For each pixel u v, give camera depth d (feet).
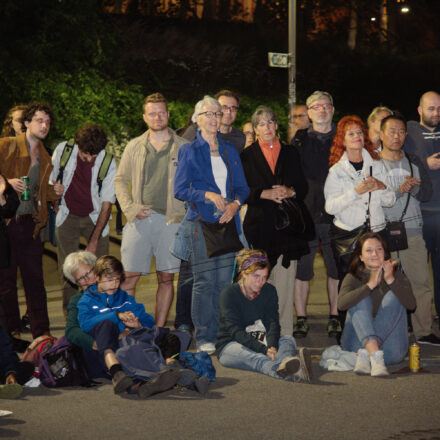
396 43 111.96
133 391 20.49
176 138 26.21
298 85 89.10
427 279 26.03
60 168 26.58
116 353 20.86
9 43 59.06
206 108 24.68
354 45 106.63
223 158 25.03
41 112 25.53
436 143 27.30
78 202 26.76
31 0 61.11
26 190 24.99
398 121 25.82
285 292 25.90
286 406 19.42
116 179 26.50
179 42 81.41
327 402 19.70
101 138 26.55
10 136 27.14
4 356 21.16
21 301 31.40
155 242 26.13
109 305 22.00
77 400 20.17
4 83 55.52
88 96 57.36
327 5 107.55
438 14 118.83
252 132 30.99
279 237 25.48
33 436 17.52
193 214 24.75
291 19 57.47
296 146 27.43
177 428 17.90
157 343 21.53
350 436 17.28
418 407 19.29
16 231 25.31
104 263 22.03
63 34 61.26
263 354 22.61
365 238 23.20
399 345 23.07
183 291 26.96
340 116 90.17
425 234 27.27
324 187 25.81
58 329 27.58
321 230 27.25
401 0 115.34
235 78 80.59
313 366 23.18
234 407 19.40
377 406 19.36
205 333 24.98
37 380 21.58
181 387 20.68
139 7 95.09
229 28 95.30
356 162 25.55
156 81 71.31
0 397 20.25
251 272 22.93
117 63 65.51
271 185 25.52
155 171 26.00
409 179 25.62
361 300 22.81
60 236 26.91
